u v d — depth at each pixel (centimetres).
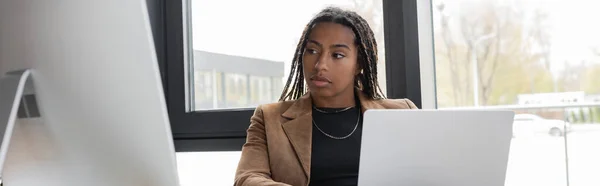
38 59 66
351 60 131
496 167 93
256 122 133
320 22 131
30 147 72
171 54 188
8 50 68
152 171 63
